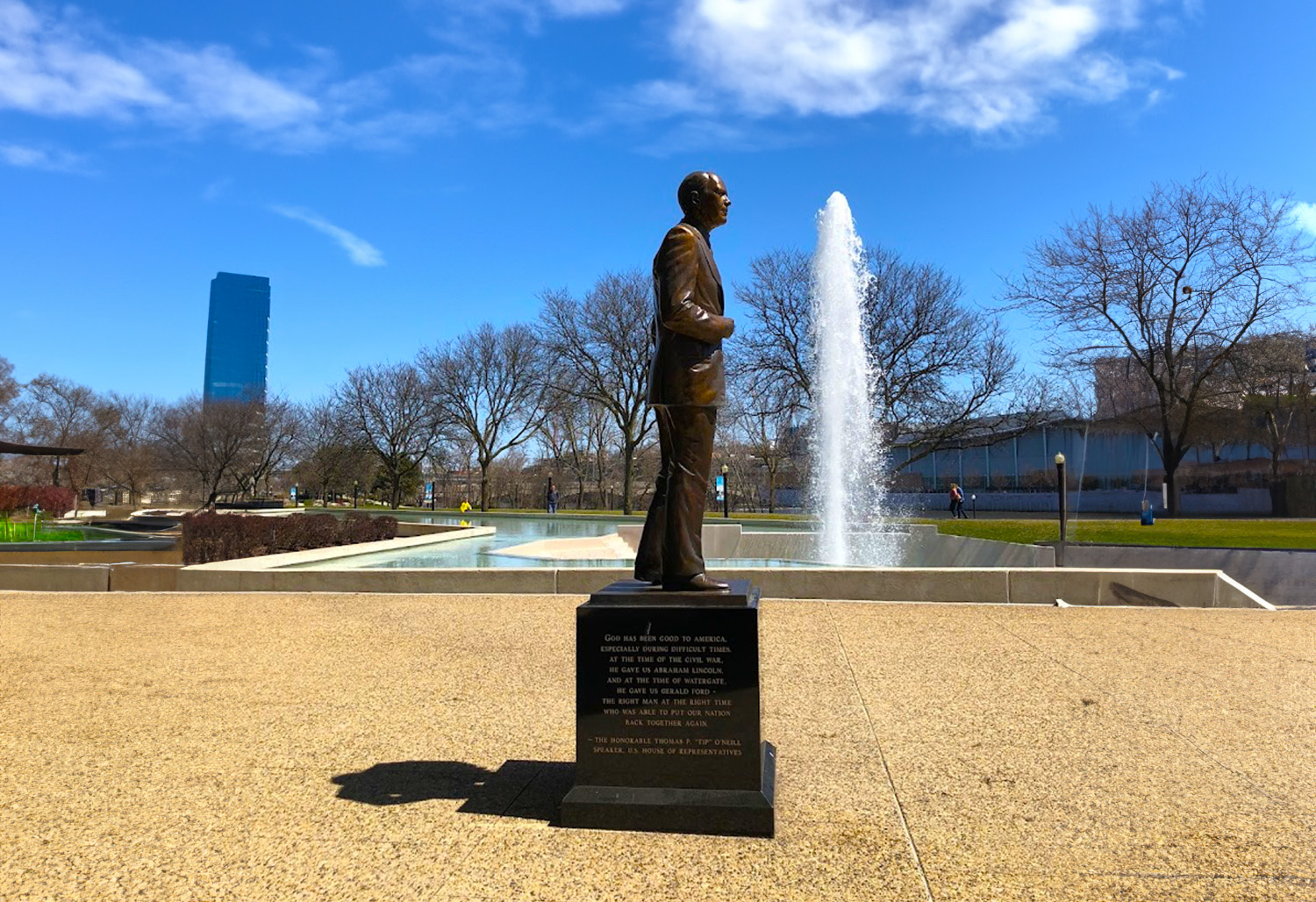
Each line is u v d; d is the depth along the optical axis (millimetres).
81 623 9766
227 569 12461
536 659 7582
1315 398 31188
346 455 69750
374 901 3016
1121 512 40312
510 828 3699
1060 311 34062
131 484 77062
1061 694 6125
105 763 4652
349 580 12117
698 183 4203
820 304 22312
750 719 3688
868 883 3146
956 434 38562
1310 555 14680
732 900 3008
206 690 6457
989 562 16359
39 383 71500
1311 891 3043
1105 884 3119
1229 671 6848
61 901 3023
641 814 3666
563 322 46406
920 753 4785
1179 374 34062
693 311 3891
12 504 34812
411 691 6371
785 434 44250
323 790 4215
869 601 10656
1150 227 31859
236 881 3182
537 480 72625
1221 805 3934
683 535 3883
